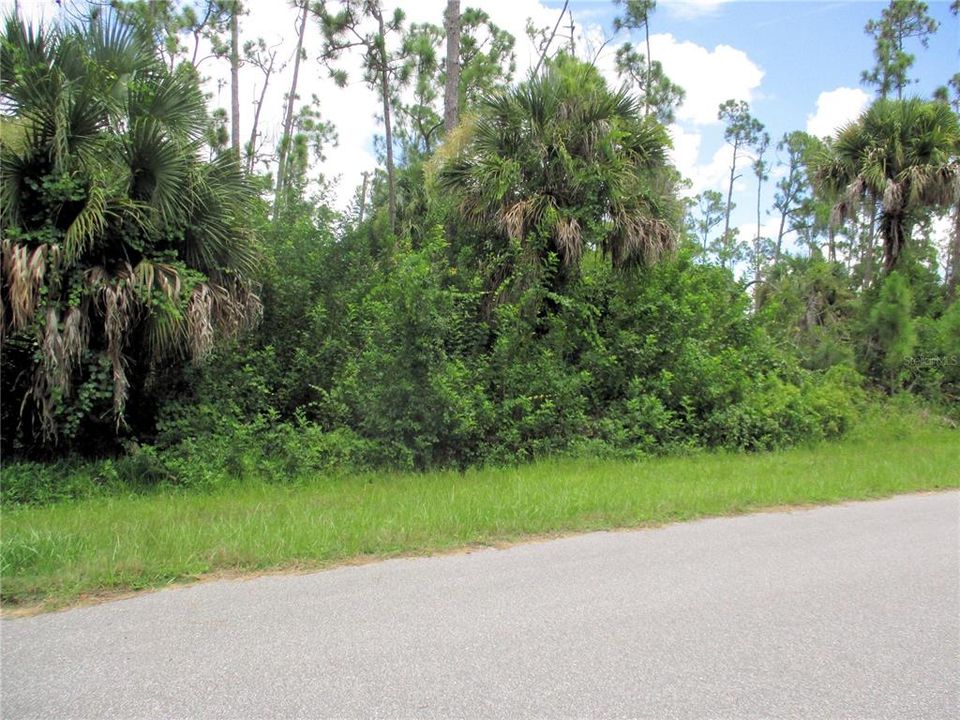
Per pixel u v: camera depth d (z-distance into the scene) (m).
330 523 6.12
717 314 15.00
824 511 7.27
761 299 20.20
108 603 4.43
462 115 13.49
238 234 9.77
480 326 11.92
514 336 11.45
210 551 5.34
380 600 4.52
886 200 16.19
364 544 5.62
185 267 9.09
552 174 12.50
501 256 12.22
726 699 3.33
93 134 8.48
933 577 5.11
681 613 4.37
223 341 9.88
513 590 4.74
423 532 5.97
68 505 7.82
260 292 11.80
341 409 10.66
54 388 8.33
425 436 10.10
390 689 3.38
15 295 7.86
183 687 3.38
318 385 11.84
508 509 6.75
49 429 8.84
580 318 12.48
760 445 12.20
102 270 8.52
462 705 3.24
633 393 12.20
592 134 12.30
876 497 8.02
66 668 3.56
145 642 3.87
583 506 6.99
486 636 3.99
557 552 5.64
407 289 10.05
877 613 4.41
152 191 8.80
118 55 9.13
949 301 20.19
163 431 9.74
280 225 13.52
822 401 13.68
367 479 9.22
